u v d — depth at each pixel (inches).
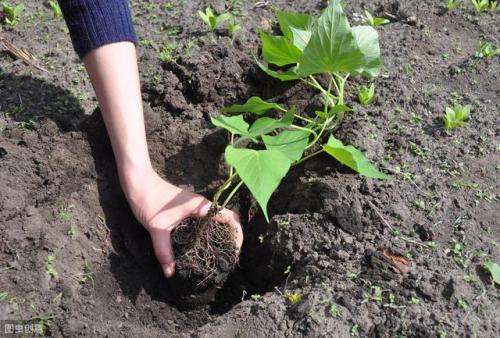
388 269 29.0
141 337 28.0
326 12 31.7
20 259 29.3
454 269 29.1
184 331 31.9
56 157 34.7
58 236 30.8
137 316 31.5
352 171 33.8
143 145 32.6
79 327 27.5
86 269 30.9
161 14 46.4
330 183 33.0
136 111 32.6
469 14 46.3
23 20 45.8
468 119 37.2
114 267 32.2
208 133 38.4
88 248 31.9
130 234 33.9
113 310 30.9
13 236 29.8
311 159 35.6
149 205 32.2
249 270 33.9
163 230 31.8
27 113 37.5
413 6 46.9
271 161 27.4
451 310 27.4
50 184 33.7
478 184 33.3
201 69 40.4
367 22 45.0
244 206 36.9
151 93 40.0
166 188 32.9
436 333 26.5
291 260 31.2
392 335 26.6
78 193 33.5
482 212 31.9
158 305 32.2
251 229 35.5
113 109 32.1
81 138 36.1
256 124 32.9
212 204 30.8
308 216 32.4
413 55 42.1
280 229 32.5
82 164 35.2
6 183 32.8
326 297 28.0
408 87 39.4
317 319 27.0
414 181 33.4
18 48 42.8
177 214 32.3
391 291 28.1
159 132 38.0
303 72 33.6
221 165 37.6
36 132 36.0
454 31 44.8
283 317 27.6
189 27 44.7
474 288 28.3
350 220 31.4
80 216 32.6
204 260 31.9
